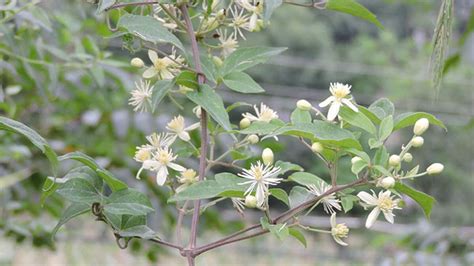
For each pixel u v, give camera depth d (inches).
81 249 71.9
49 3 39.3
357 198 20.1
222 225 48.1
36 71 39.4
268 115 21.2
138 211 19.6
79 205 20.4
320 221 74.0
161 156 20.5
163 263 77.7
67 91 47.0
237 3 21.7
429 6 76.0
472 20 42.8
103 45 39.5
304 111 19.6
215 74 21.0
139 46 21.1
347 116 19.1
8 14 31.2
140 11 22.8
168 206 43.8
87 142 48.1
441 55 21.4
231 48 22.2
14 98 45.9
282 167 20.3
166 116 45.6
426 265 50.2
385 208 19.4
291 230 19.8
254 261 92.6
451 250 51.1
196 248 19.9
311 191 20.1
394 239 54.7
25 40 34.9
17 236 43.1
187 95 19.6
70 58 37.1
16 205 43.5
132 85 39.4
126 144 44.9
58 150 46.6
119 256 78.3
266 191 19.1
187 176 20.7
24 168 45.2
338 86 19.2
